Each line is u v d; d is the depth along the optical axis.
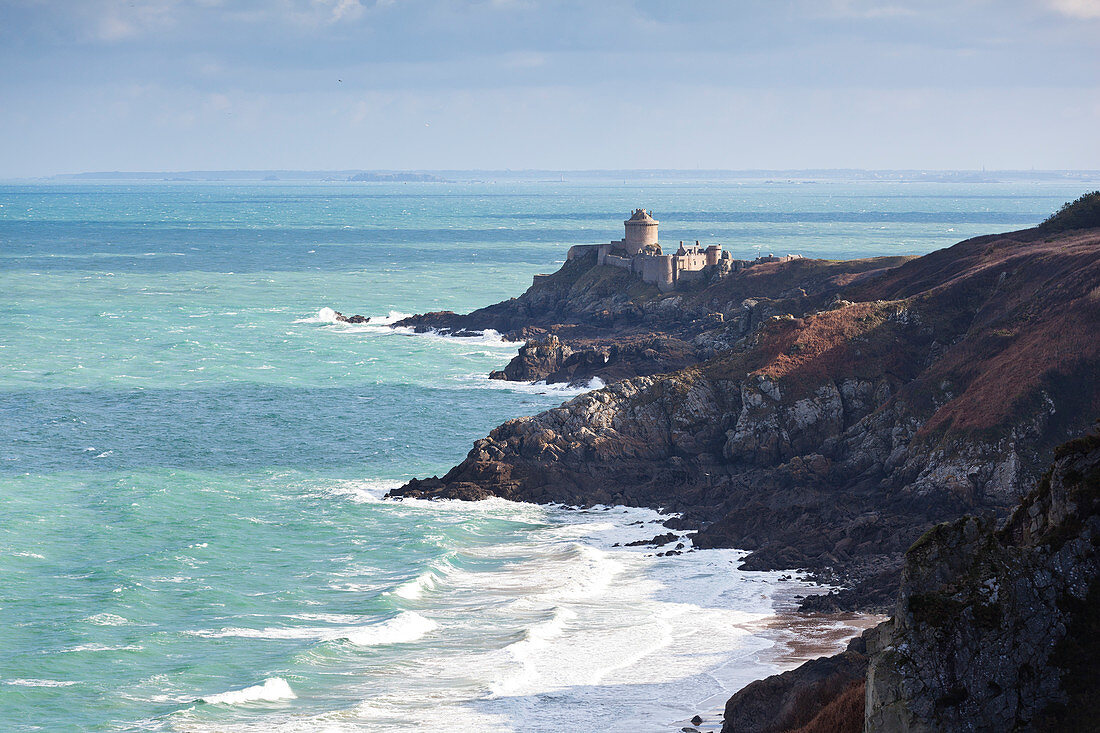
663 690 54.31
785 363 104.50
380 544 78.88
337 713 51.94
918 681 30.64
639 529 83.50
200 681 56.09
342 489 93.88
